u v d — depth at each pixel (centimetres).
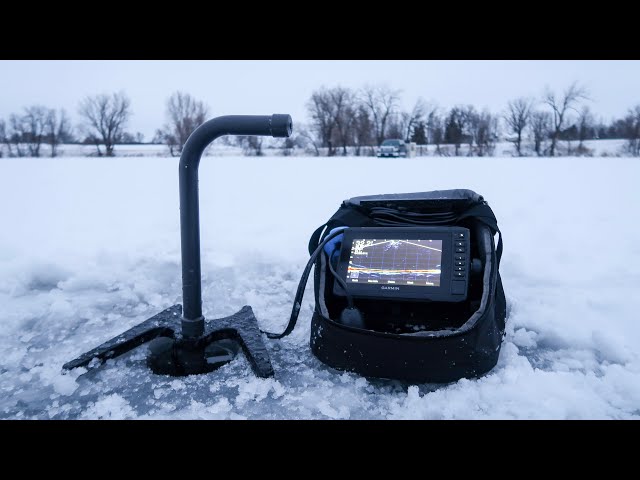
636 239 416
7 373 193
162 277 314
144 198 770
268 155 3891
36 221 538
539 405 163
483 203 218
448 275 188
